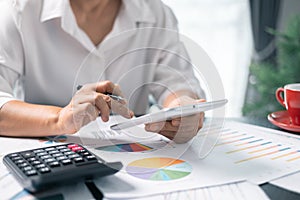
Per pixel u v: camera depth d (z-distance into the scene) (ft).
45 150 1.63
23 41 2.78
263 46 6.66
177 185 1.44
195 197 1.34
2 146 1.91
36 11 2.80
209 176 1.54
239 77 6.95
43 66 2.89
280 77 5.57
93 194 1.35
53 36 2.83
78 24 2.84
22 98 3.00
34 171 1.39
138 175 1.53
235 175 1.55
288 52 5.64
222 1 6.80
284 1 7.03
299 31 5.64
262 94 5.80
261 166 1.67
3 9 2.80
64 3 2.76
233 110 6.66
